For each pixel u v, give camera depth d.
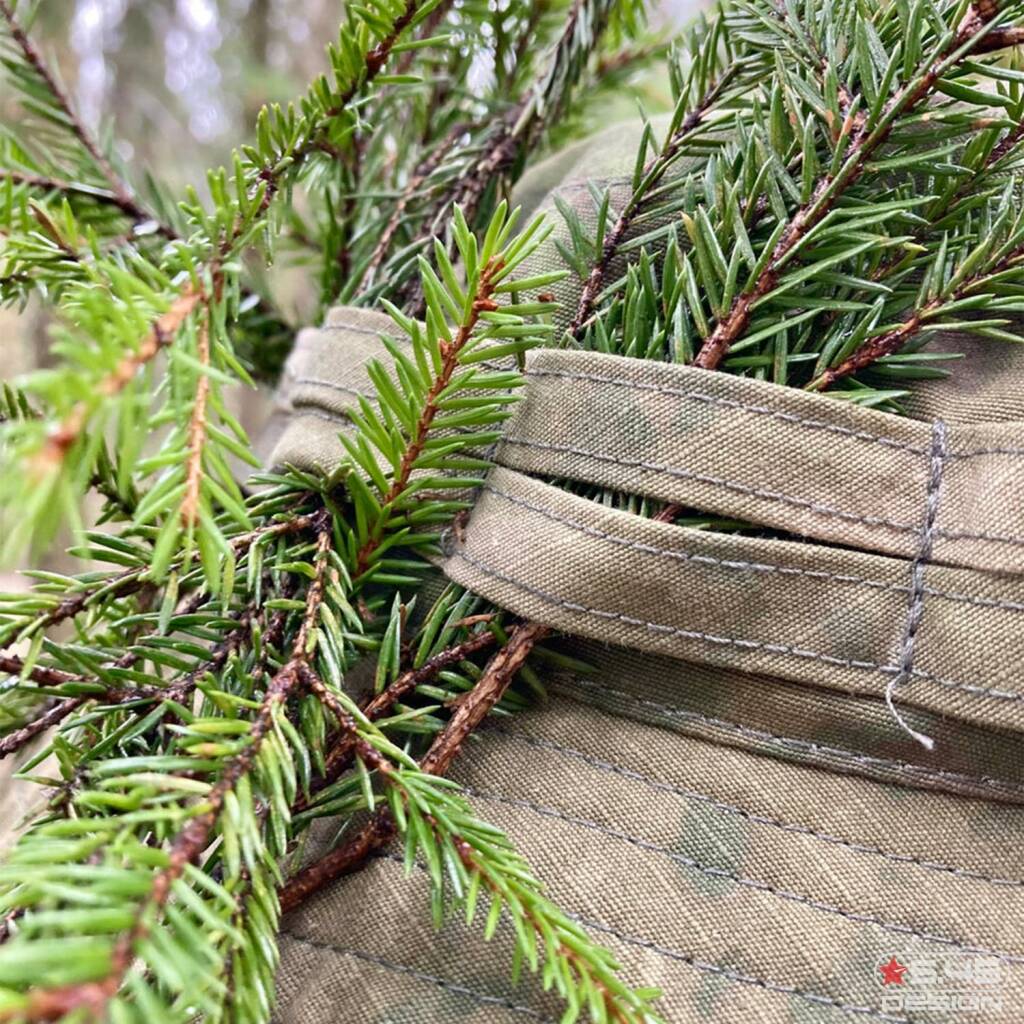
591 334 0.11
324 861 0.10
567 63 0.15
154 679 0.10
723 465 0.10
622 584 0.10
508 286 0.09
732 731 0.10
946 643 0.09
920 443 0.10
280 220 0.12
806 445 0.10
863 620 0.09
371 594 0.11
